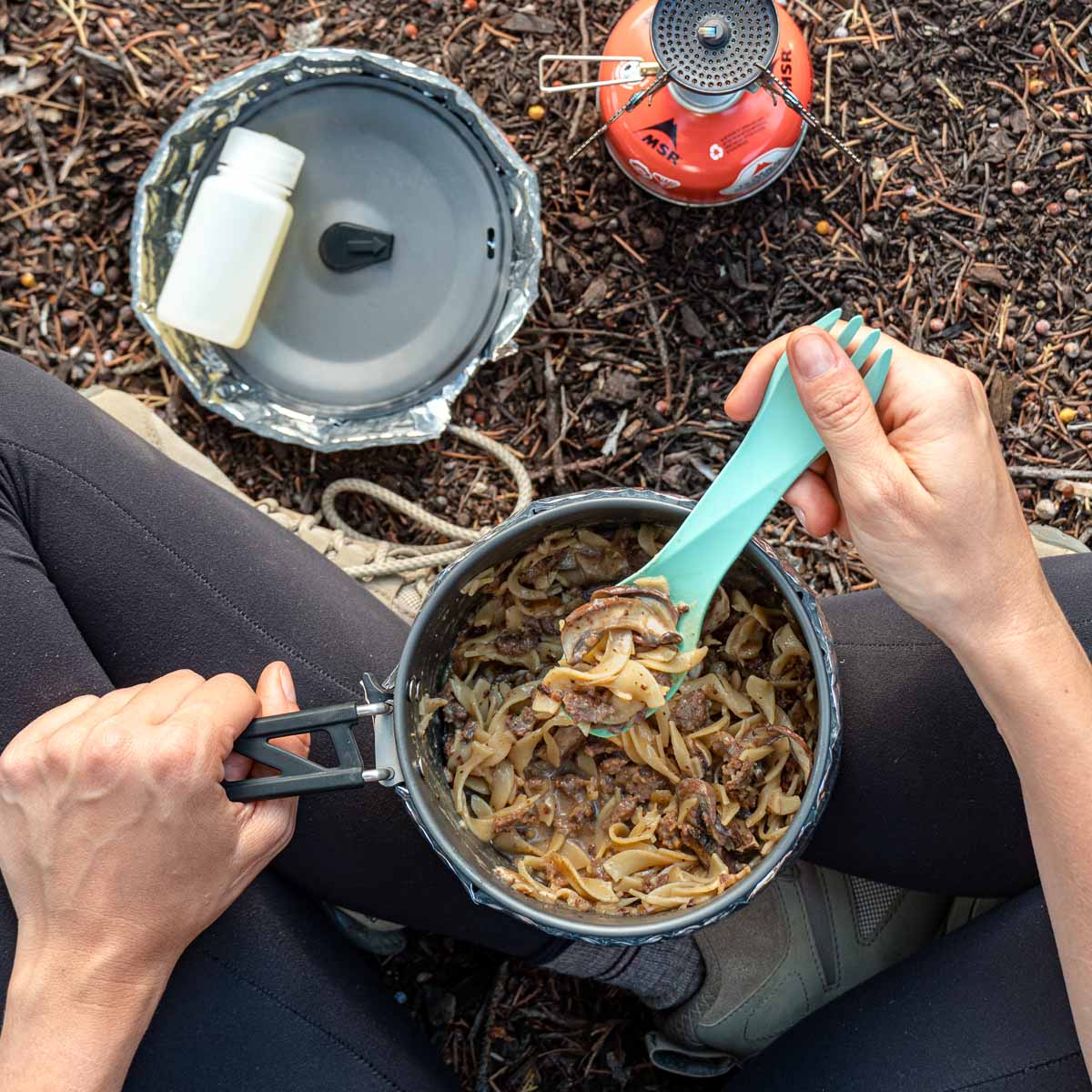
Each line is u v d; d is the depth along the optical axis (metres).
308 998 0.74
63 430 0.75
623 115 0.82
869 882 0.84
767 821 0.69
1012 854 0.74
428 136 0.88
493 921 0.77
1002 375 0.91
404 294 0.89
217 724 0.63
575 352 0.91
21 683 0.71
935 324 0.91
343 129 0.88
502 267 0.88
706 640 0.70
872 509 0.62
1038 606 0.62
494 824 0.69
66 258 0.92
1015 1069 0.70
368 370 0.90
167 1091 0.72
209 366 0.89
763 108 0.80
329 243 0.88
